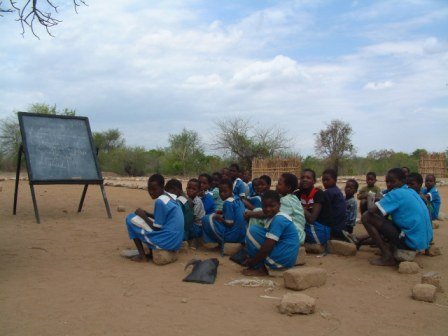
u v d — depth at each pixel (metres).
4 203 11.83
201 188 7.70
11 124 33.84
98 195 14.40
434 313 4.46
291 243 5.62
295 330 3.96
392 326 4.12
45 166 9.40
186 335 3.80
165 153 37.59
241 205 6.94
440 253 7.04
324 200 7.13
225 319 4.17
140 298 4.70
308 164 31.61
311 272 5.22
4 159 34.06
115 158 36.84
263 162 24.23
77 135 10.15
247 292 4.99
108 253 6.64
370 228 6.30
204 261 5.71
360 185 22.19
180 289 5.02
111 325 3.99
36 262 6.05
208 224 6.94
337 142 33.44
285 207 6.28
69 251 6.71
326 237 7.02
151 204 12.72
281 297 4.85
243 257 6.25
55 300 4.59
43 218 9.63
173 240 6.12
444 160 26.84
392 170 6.46
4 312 4.25
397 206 6.14
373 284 5.41
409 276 5.78
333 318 4.27
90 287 5.04
